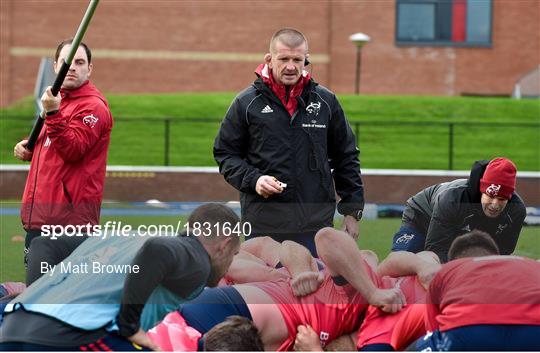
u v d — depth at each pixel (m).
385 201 42.09
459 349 19.69
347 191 22.25
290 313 19.67
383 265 19.83
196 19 98.56
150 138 72.88
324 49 98.75
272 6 98.62
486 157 70.75
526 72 100.38
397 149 71.38
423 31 100.06
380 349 19.78
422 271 19.78
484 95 100.50
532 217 19.77
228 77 99.06
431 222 19.83
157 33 98.31
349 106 80.81
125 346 19.06
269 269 19.59
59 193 21.72
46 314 18.83
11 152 68.38
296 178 21.31
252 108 21.44
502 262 19.67
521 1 100.19
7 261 20.25
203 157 69.31
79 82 21.98
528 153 72.31
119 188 58.53
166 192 58.78
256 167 21.53
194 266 19.23
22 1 96.06
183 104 82.25
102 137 22.11
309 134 21.39
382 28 99.06
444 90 100.12
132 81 98.25
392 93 99.44
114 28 97.75
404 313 19.78
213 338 19.11
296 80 21.20
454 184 20.12
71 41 22.45
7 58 95.94
